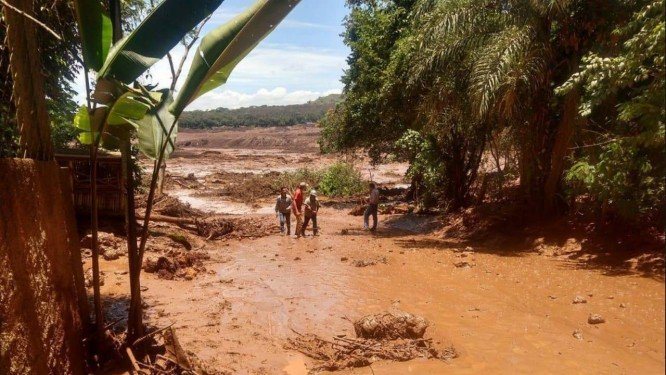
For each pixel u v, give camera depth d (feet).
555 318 21.76
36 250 13.61
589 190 31.30
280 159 199.93
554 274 28.86
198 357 18.79
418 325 20.42
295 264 36.73
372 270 33.91
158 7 15.35
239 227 52.49
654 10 18.21
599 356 16.46
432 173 57.98
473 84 36.42
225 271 34.71
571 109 32.86
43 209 14.16
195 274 33.01
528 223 41.55
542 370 16.53
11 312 12.20
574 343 18.47
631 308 20.56
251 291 29.12
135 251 17.49
